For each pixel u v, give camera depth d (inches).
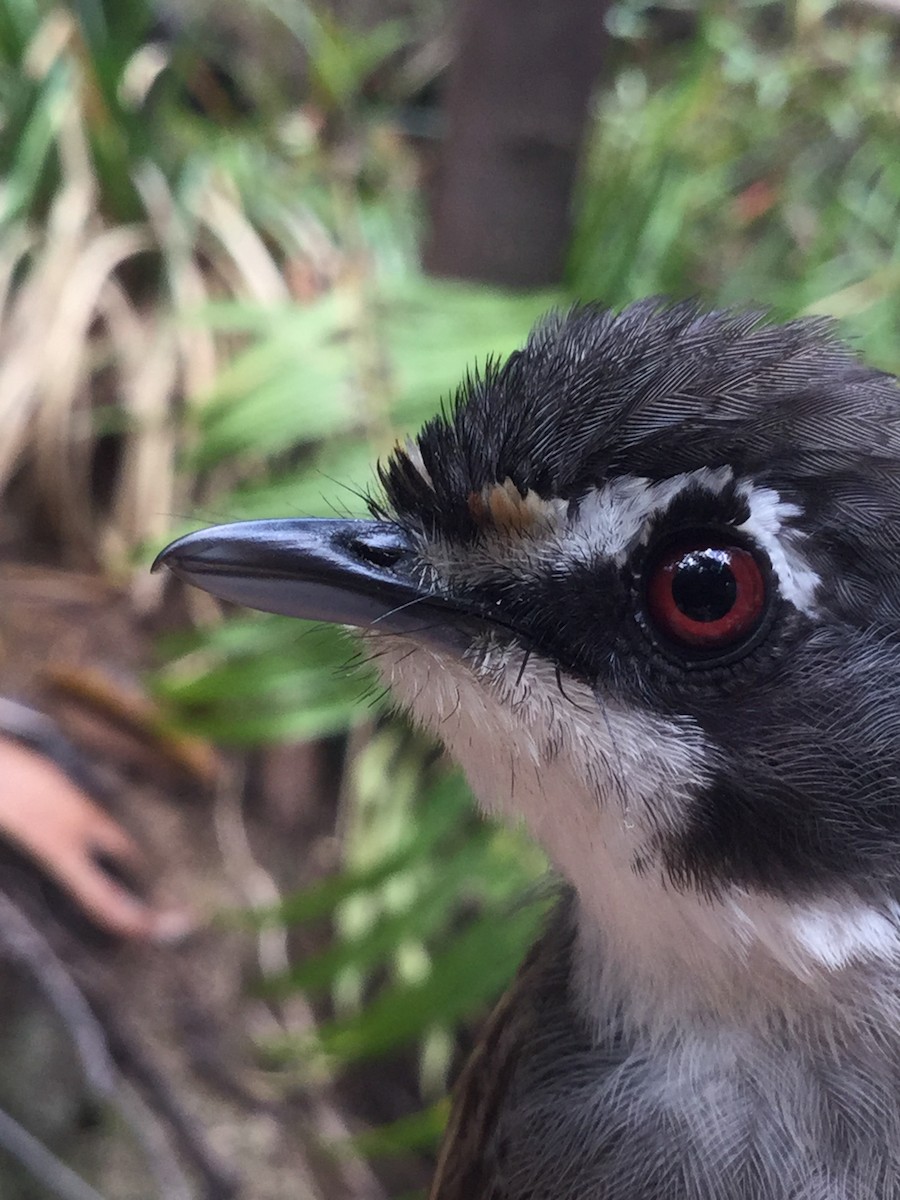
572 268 7.9
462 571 2.9
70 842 6.2
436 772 6.9
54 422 7.4
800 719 2.6
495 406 2.9
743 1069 2.8
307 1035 6.4
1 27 8.1
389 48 10.2
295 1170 6.2
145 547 6.7
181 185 8.2
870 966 2.6
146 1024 6.2
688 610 2.6
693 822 2.7
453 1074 6.6
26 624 7.0
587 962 3.1
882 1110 2.7
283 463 7.3
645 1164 2.8
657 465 2.6
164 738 6.7
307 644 6.3
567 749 2.8
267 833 6.9
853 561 2.5
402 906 6.5
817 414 2.6
